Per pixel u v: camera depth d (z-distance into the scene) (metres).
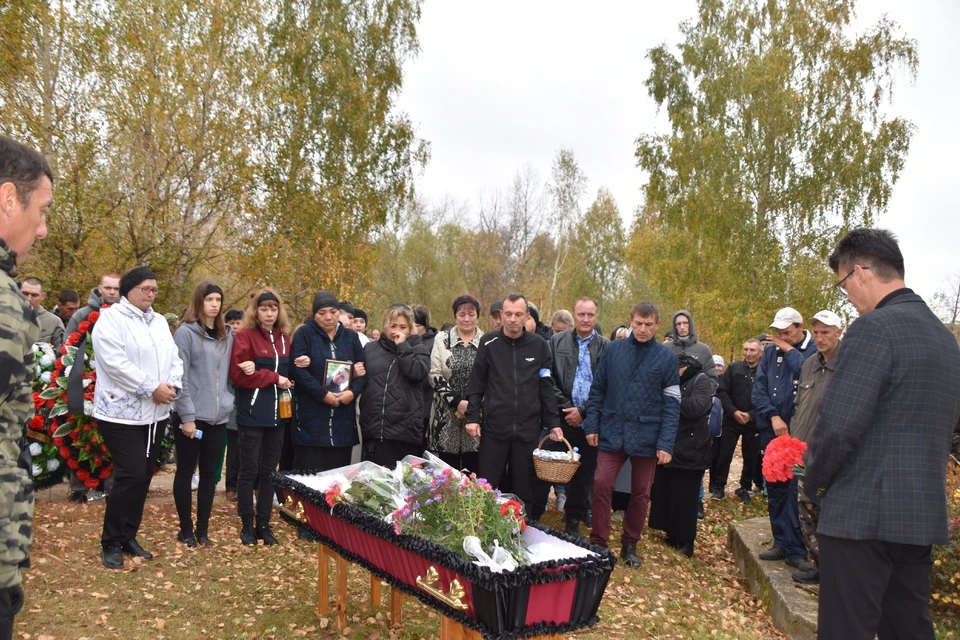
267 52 20.53
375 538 3.50
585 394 6.73
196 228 14.88
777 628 4.95
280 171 18.88
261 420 5.63
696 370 6.69
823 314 5.14
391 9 23.06
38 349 6.78
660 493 6.93
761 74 22.34
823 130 22.23
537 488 6.61
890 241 3.13
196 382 5.39
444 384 6.27
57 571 4.68
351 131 21.84
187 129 14.35
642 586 5.57
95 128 13.70
